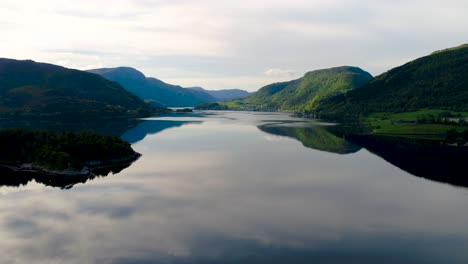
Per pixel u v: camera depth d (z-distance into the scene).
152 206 72.25
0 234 58.41
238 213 68.94
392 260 51.75
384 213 70.44
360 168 112.81
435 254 53.72
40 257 50.97
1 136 116.56
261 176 99.69
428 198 80.69
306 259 51.47
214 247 54.53
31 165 106.81
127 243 55.44
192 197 78.62
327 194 82.88
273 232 60.44
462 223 65.56
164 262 49.91
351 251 54.19
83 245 54.69
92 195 79.50
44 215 66.88
